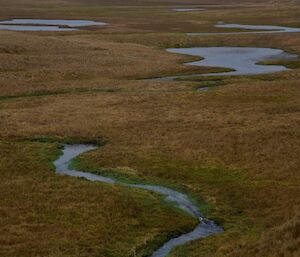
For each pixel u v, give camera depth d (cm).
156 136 4944
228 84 7606
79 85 7475
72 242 2875
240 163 4156
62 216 3212
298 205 3250
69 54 9606
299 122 5275
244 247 2725
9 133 5081
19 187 3691
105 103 6350
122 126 5316
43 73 8019
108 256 2761
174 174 4006
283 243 2534
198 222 3228
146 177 3984
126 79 8125
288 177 3812
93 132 5125
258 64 9494
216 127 5209
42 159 4397
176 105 6234
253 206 3397
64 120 5562
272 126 5141
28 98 6694
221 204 3466
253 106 6100
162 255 2820
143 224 3166
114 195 3575
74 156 4531
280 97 6519
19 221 3130
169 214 3312
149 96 6744
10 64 8406
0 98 6712
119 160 4331
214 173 3994
